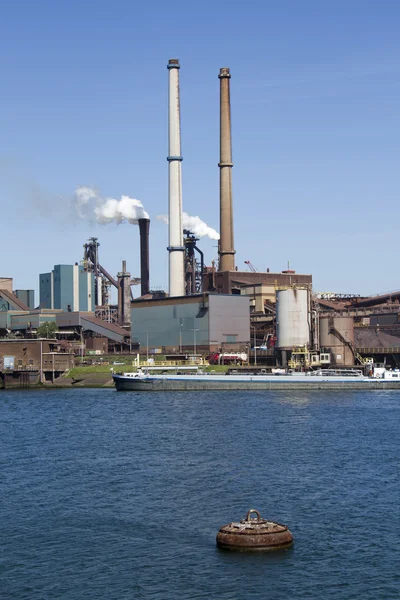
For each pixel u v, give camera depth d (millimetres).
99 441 122438
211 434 128500
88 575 61375
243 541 66250
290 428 135500
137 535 70312
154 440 122250
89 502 81125
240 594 57688
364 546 66875
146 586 59219
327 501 80625
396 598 56906
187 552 65938
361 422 144000
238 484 88188
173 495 83438
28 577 61062
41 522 74375
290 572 61531
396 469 96000
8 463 102812
